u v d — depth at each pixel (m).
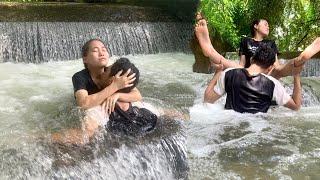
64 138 3.93
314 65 8.04
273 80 4.86
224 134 4.36
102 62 4.36
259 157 3.92
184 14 13.57
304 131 4.55
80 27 11.68
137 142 3.90
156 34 12.59
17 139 3.97
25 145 3.79
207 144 4.13
